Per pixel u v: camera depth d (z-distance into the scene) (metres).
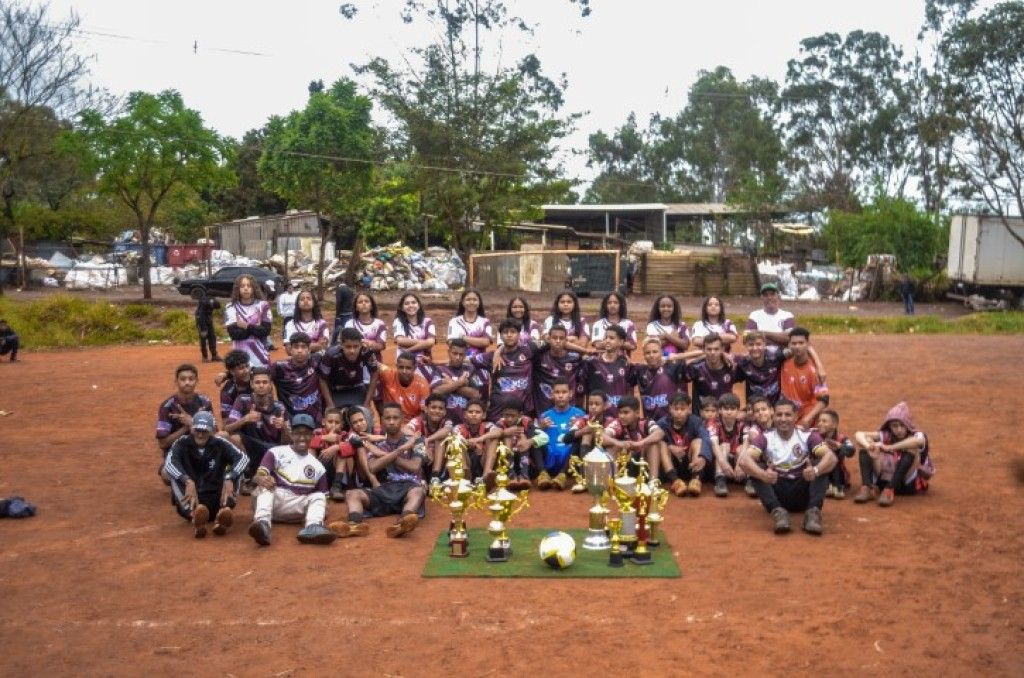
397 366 11.54
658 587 7.89
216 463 9.70
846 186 75.25
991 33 56.19
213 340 23.44
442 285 46.28
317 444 10.56
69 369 22.39
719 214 66.12
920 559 8.52
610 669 6.39
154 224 61.91
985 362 22.05
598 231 67.56
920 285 49.25
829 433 10.32
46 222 50.91
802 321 35.12
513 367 11.84
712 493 10.94
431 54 48.25
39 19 40.09
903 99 73.88
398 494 10.03
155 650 6.81
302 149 39.81
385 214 52.00
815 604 7.48
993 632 6.92
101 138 37.00
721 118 86.38
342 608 7.51
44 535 9.48
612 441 10.89
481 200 48.12
